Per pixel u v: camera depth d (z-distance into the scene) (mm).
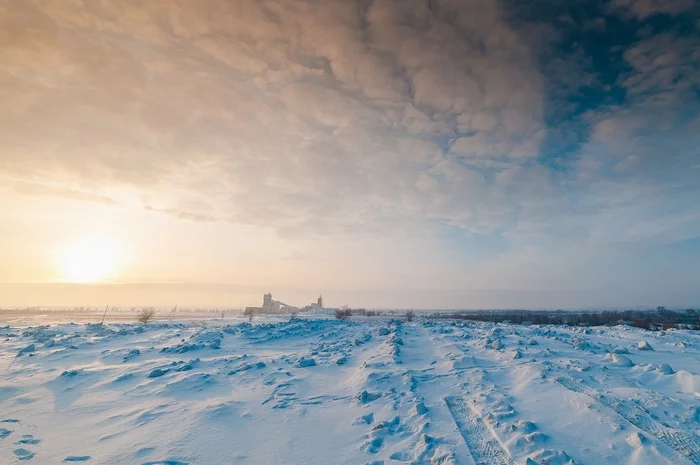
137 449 6086
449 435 6160
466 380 9102
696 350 12969
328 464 5547
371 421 7094
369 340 16672
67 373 10383
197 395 8836
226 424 7078
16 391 9125
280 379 9992
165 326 24766
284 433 6672
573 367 9641
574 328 20812
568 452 5371
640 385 8016
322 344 16219
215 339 16469
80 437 6570
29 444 6266
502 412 6875
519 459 5289
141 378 10195
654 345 14234
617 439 5602
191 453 5945
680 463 4863
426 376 9633
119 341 16578
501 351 12281
